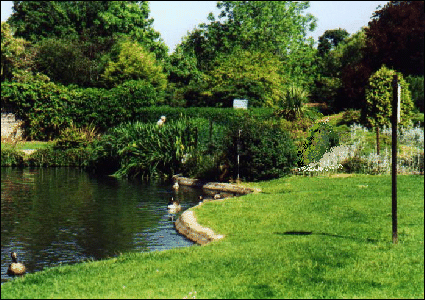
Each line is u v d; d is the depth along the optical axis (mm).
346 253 11430
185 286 9453
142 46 57094
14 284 9828
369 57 43750
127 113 41969
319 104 49750
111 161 32594
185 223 16062
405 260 10984
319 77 59875
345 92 40625
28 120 41906
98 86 52719
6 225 17500
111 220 18109
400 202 16688
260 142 24297
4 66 50219
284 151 24281
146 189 25328
